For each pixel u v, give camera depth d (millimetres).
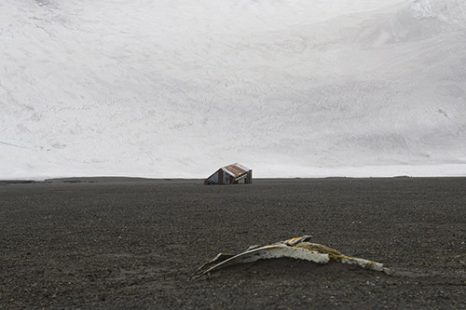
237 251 8750
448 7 58156
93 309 5500
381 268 6625
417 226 11203
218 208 15953
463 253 8109
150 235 10836
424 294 5586
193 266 7641
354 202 16875
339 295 5582
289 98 51656
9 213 16047
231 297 5668
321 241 9438
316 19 62188
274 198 19047
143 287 6449
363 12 62562
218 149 47375
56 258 8586
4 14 59656
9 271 7625
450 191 20734
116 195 22344
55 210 16594
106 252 9039
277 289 5914
